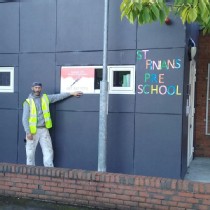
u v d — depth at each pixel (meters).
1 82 5.25
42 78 5.04
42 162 5.06
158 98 4.49
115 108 4.67
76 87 4.88
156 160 4.50
